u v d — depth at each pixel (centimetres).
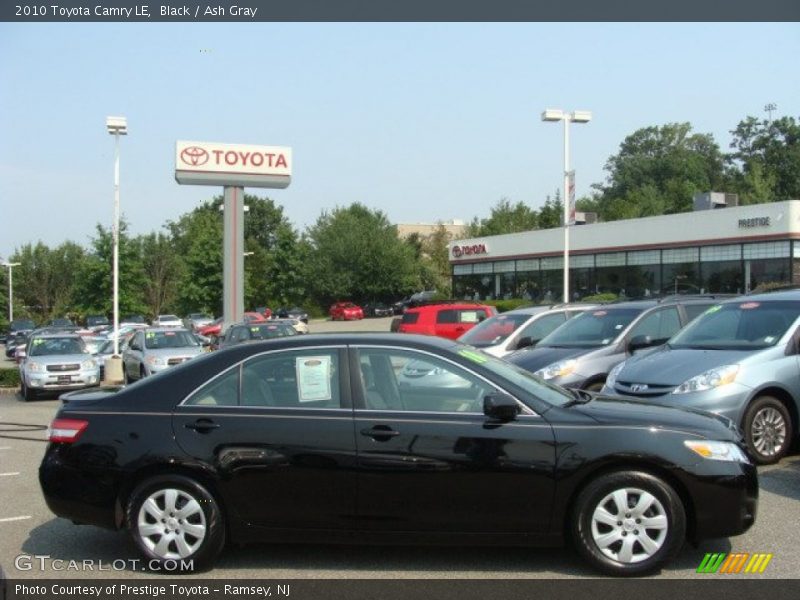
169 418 548
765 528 615
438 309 2034
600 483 513
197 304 6191
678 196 8000
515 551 574
